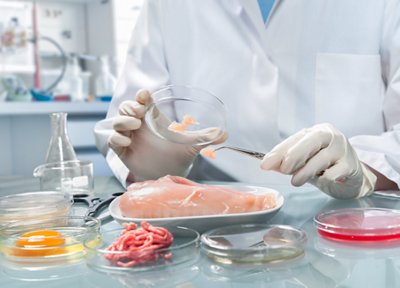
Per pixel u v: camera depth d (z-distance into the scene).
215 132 0.83
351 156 0.73
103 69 2.62
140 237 0.46
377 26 1.17
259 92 1.15
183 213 0.56
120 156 0.92
